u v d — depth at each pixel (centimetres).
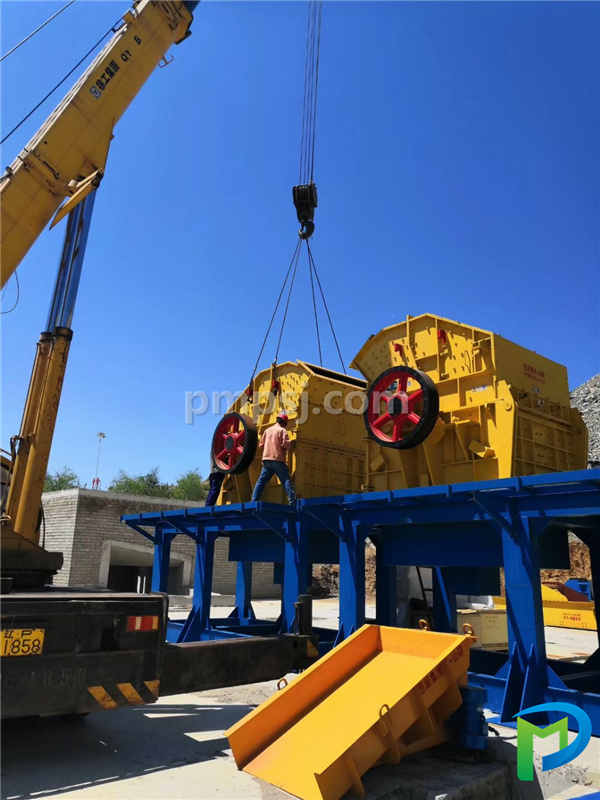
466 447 729
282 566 1112
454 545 757
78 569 1959
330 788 371
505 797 420
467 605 1498
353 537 818
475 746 442
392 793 383
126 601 463
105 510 2064
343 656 496
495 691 609
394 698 429
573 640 1285
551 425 771
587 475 527
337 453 1022
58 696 420
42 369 632
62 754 471
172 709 629
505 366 730
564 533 838
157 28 773
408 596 959
